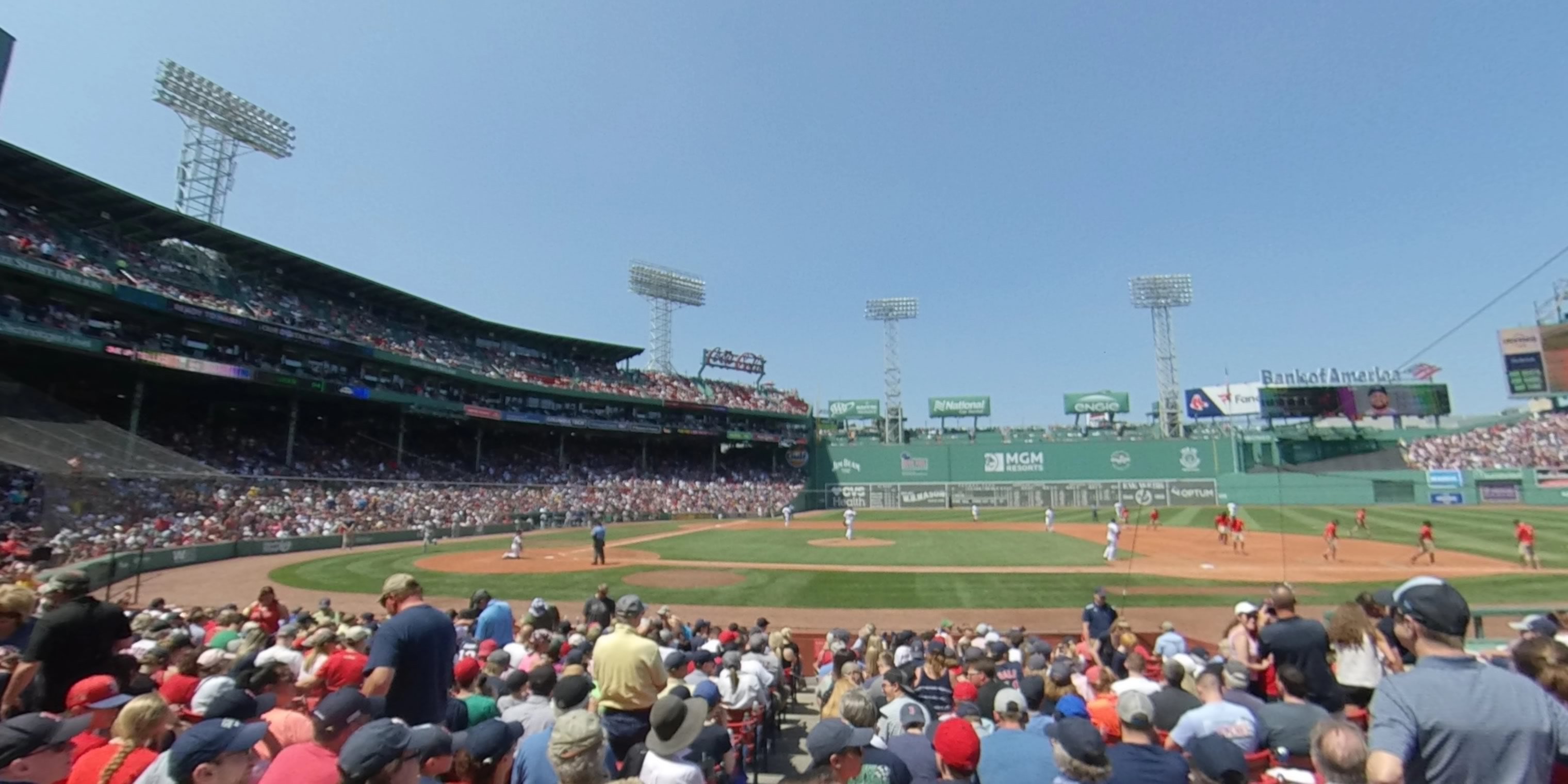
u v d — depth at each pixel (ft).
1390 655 21.90
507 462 200.54
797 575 82.43
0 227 103.65
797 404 281.33
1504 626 49.03
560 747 12.40
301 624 33.47
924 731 17.57
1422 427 229.66
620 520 185.26
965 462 254.68
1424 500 197.98
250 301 137.59
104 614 19.79
